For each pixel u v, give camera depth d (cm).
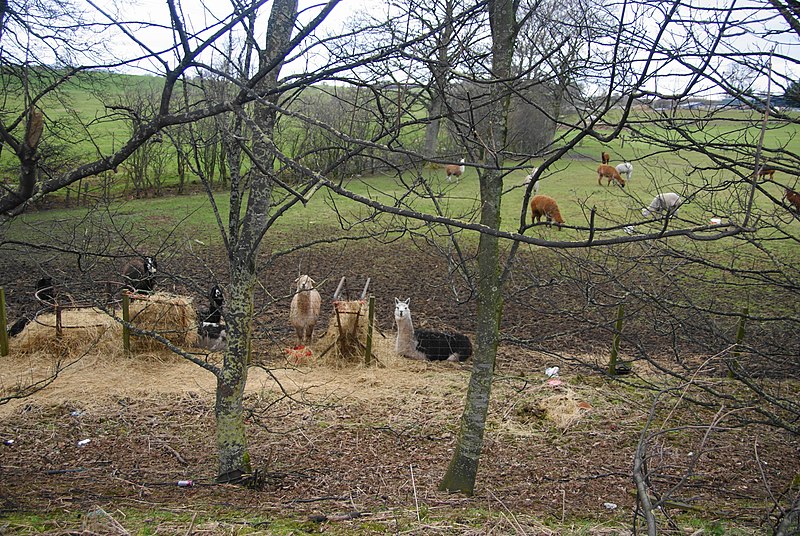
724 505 627
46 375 1032
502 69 539
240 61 584
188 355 639
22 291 1430
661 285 1088
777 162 533
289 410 945
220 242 2014
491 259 589
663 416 931
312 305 1200
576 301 1444
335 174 764
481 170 573
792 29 443
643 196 2362
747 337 1089
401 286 1625
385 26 567
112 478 686
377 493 640
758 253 1756
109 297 967
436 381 1080
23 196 397
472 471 639
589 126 402
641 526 519
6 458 764
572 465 778
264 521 516
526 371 1109
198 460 769
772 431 866
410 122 451
